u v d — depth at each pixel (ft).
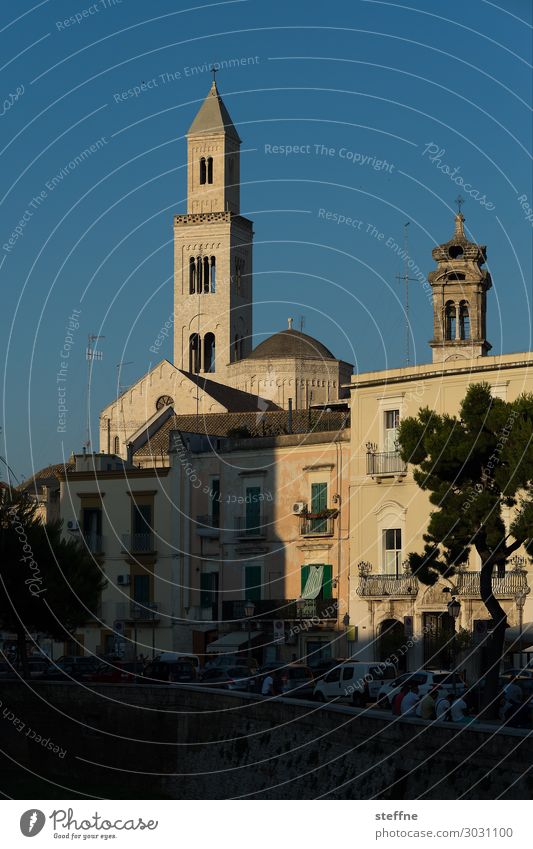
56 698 229.25
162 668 272.92
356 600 299.99
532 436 200.03
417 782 165.27
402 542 297.33
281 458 320.29
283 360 558.15
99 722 225.15
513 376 281.54
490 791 155.84
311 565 311.27
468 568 280.51
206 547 329.93
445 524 203.62
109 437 487.61
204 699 211.82
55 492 368.48
